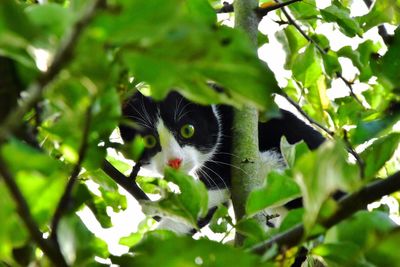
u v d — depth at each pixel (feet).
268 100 4.41
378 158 5.59
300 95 15.51
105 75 4.25
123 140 18.07
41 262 5.35
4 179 4.04
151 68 4.19
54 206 4.82
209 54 4.10
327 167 4.80
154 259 4.63
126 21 3.87
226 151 18.44
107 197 12.80
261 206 6.74
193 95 4.62
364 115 11.37
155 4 3.76
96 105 4.80
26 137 5.29
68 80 4.40
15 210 4.49
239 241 9.33
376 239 4.94
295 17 14.88
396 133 5.75
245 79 4.31
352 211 5.25
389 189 5.25
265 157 18.56
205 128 18.43
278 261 5.61
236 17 12.93
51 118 5.78
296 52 15.58
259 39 15.71
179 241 4.63
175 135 18.03
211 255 4.68
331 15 13.96
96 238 6.05
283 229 6.59
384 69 6.63
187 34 3.94
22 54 4.37
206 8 6.23
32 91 3.75
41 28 4.14
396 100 6.73
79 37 3.69
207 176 18.45
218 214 8.55
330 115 14.29
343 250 5.51
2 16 3.95
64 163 7.55
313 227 5.24
